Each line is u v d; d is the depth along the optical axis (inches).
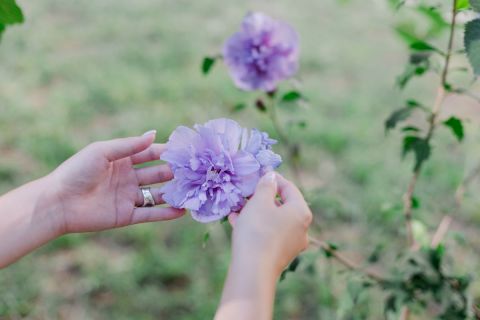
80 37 84.4
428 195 32.5
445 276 26.1
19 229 24.7
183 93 66.7
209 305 40.2
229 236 45.5
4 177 51.8
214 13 96.4
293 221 20.7
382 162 53.7
